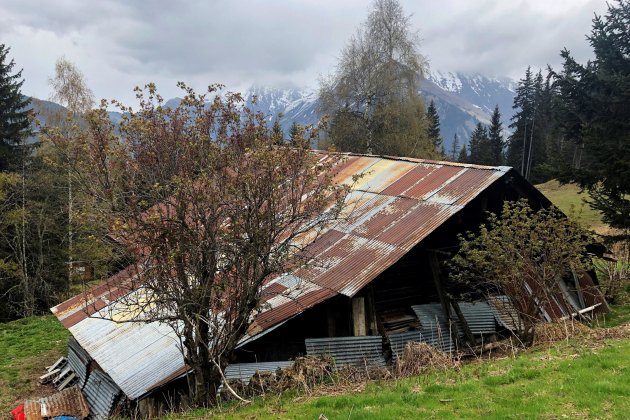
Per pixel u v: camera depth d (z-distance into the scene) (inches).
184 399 402.0
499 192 533.0
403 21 1453.0
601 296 599.2
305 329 453.1
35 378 612.4
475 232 530.0
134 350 456.1
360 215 535.2
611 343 357.4
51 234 1106.7
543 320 488.1
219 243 323.6
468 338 486.0
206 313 348.5
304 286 448.8
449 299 498.0
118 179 324.5
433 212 478.6
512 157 2503.7
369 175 626.2
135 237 318.7
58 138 328.2
